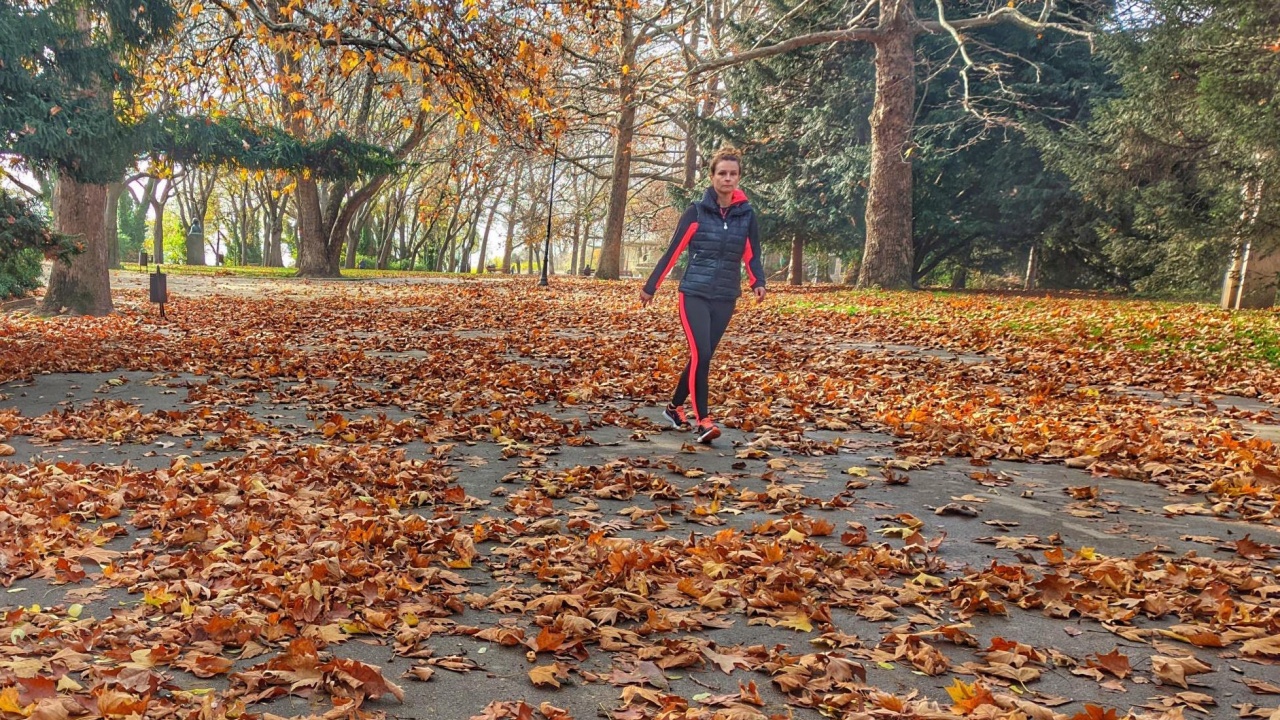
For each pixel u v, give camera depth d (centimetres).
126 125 1145
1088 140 2375
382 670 284
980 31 2991
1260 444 615
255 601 326
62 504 457
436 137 4794
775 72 3241
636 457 596
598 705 263
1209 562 383
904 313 1781
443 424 680
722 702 261
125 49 1253
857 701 261
